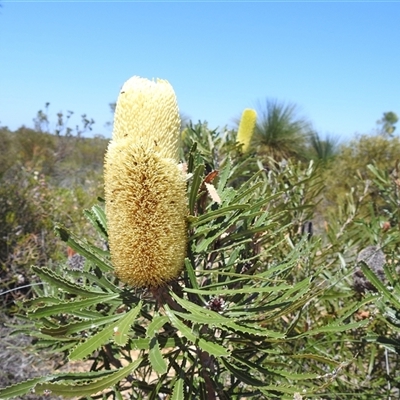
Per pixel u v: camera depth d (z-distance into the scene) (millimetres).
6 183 1750
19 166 2152
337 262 792
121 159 357
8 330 1076
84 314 393
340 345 667
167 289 386
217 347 325
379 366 676
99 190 2314
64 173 3375
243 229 462
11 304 1344
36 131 3328
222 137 844
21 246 1486
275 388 377
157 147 358
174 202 366
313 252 713
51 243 1649
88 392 297
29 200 1743
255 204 397
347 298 754
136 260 364
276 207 766
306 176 876
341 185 2439
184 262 389
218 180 501
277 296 456
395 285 479
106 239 445
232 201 417
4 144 3143
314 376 385
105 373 351
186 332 343
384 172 905
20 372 992
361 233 845
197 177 387
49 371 1030
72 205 2018
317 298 627
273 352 395
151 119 355
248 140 867
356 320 645
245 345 447
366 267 473
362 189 1065
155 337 335
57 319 518
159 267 365
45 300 405
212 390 431
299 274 727
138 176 355
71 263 602
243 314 411
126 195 358
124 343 308
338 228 937
